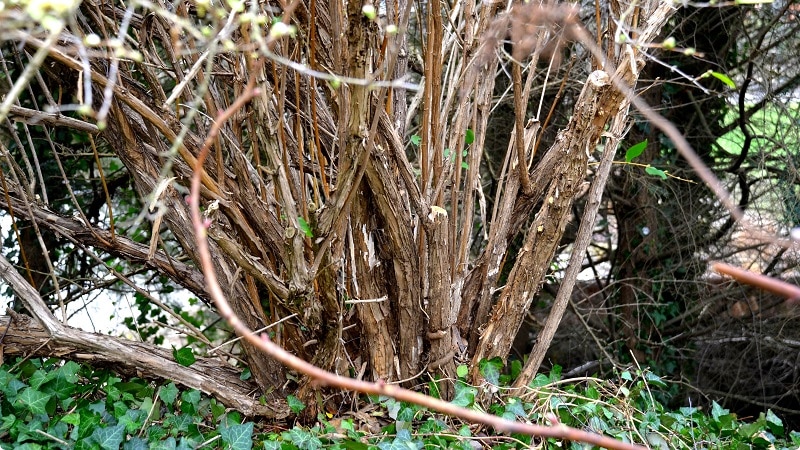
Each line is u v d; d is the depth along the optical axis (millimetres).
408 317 2188
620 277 5777
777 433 2588
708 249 5406
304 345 2109
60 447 1844
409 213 2078
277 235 2088
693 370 5789
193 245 2096
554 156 2307
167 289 3576
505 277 4500
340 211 1749
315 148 2264
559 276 5531
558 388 2355
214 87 2123
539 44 2219
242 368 2402
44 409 1936
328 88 2000
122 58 1801
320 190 2480
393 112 2359
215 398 2145
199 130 2160
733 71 5312
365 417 2182
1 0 1047
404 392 782
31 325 2119
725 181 5473
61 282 3586
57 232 2352
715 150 5504
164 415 2148
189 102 2117
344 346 2283
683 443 2260
